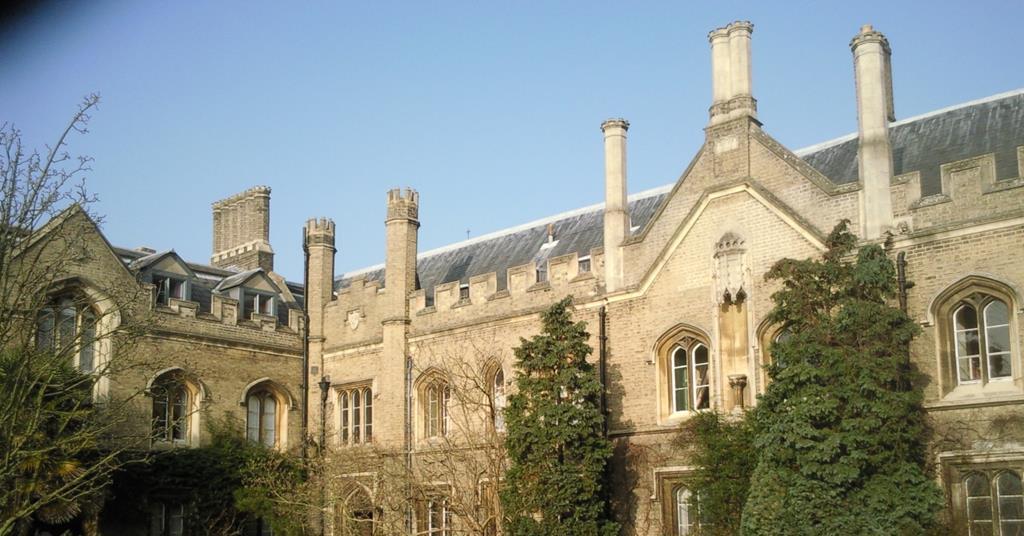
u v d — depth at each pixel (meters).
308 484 32.59
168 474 33.44
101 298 33.09
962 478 23.77
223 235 45.72
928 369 24.53
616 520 29.61
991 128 27.94
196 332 35.81
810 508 22.69
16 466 24.52
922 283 24.94
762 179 28.09
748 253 28.02
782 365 24.03
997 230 24.05
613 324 30.84
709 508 26.11
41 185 25.73
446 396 35.12
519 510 27.95
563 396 29.58
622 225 31.31
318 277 39.69
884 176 25.84
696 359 29.08
